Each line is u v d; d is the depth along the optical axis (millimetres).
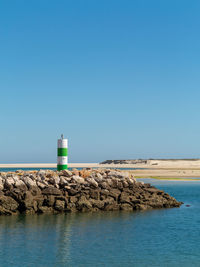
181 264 19859
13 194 35406
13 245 23375
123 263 19922
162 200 42031
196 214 36594
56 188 36906
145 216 34969
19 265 19391
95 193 38000
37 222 31078
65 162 44406
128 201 39219
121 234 26953
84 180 39812
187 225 30688
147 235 26766
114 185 40312
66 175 40188
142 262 20156
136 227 29656
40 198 35875
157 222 31969
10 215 34219
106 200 38156
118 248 22984
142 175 123625
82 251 22141
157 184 82500
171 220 33000
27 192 35438
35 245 23484
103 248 22969
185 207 42125
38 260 20297
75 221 31656
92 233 27141
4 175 39031
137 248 23016
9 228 28500
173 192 63125
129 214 35938
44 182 37531
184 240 25312
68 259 20469
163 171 158250
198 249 22875
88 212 36500
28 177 37281
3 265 19391
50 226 29453
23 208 35219
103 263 19922
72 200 36656
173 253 22000
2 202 34688
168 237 26188
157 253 21984
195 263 20047
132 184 41562
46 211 35625
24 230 27812
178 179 101688
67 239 25062
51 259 20484
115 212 37000
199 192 63000
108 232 27609
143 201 40594
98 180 39875
